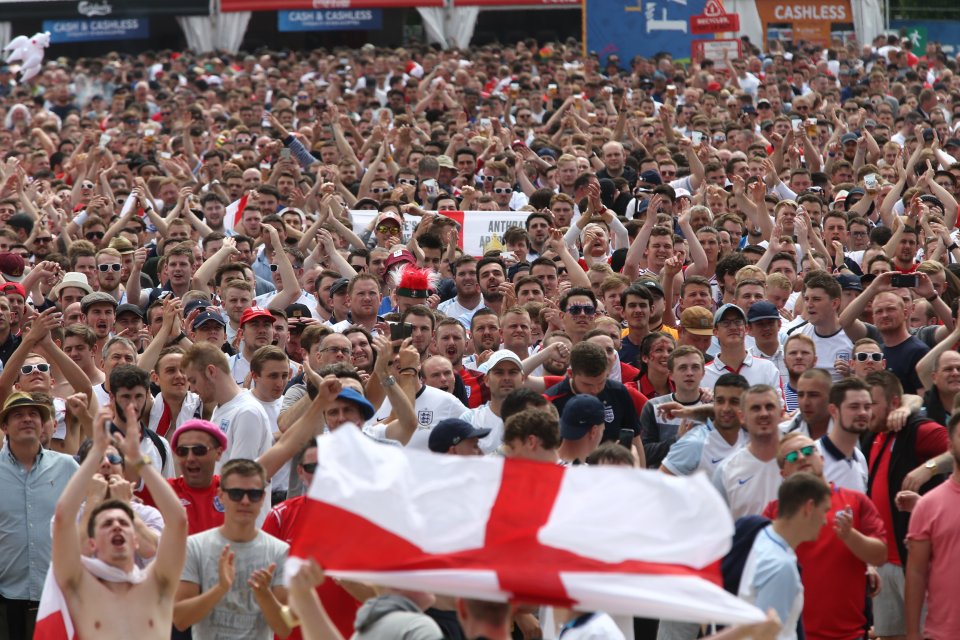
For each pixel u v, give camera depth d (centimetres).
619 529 1927
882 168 7438
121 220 6303
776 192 7056
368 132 9319
